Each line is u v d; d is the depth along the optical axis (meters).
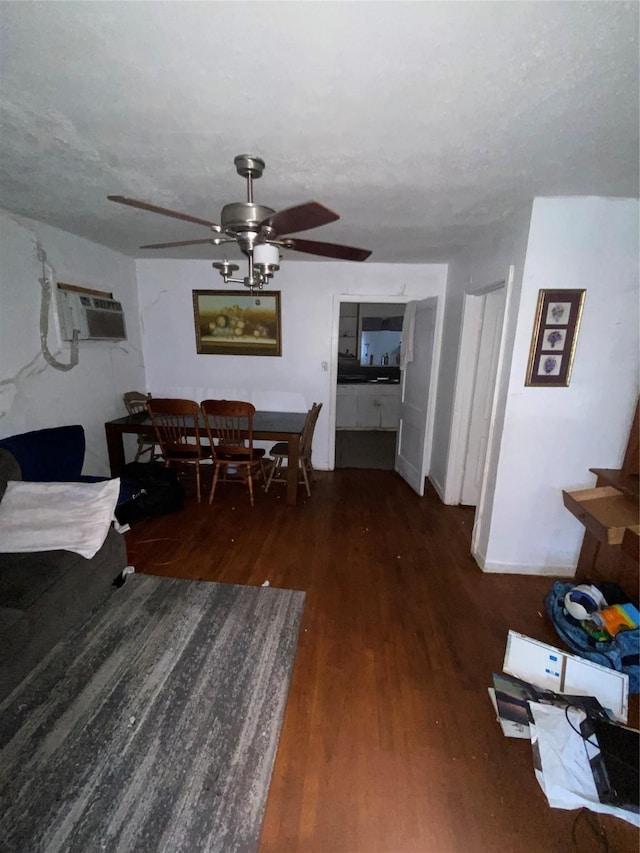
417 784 1.33
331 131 1.40
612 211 2.01
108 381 3.52
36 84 1.17
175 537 2.88
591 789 1.31
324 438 4.32
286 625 2.03
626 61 1.02
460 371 3.26
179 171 1.79
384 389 6.21
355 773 1.35
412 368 3.88
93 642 1.88
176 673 1.72
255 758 1.39
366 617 2.10
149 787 1.29
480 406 3.31
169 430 3.39
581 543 2.42
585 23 0.91
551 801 1.28
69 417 3.05
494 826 1.22
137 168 1.76
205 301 3.97
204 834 1.18
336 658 1.83
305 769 1.36
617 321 2.13
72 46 1.02
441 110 1.26
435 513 3.37
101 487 2.10
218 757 1.39
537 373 2.22
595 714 1.55
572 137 1.42
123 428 3.41
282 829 1.20
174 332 4.09
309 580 2.41
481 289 2.81
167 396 4.27
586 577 2.30
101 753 1.39
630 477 2.15
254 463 3.34
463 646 1.92
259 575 2.44
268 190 1.98
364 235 2.76
